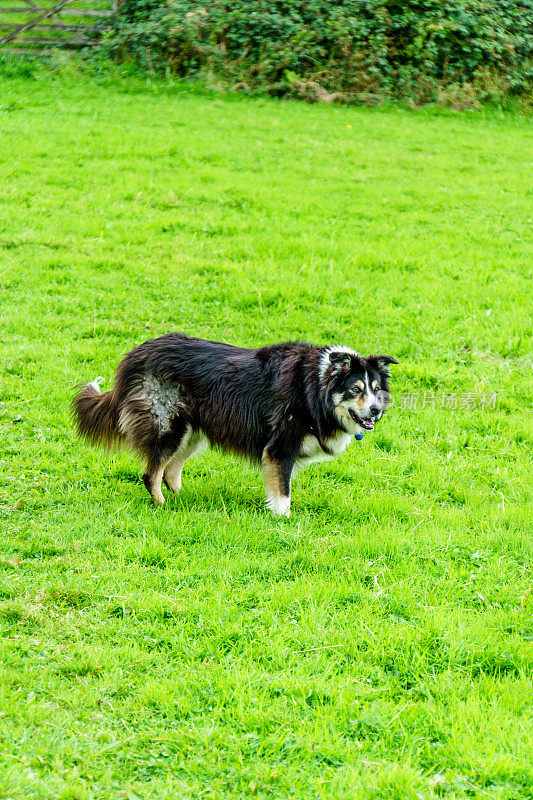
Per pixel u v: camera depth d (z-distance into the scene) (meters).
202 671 4.88
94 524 6.51
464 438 8.43
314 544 6.35
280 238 13.86
